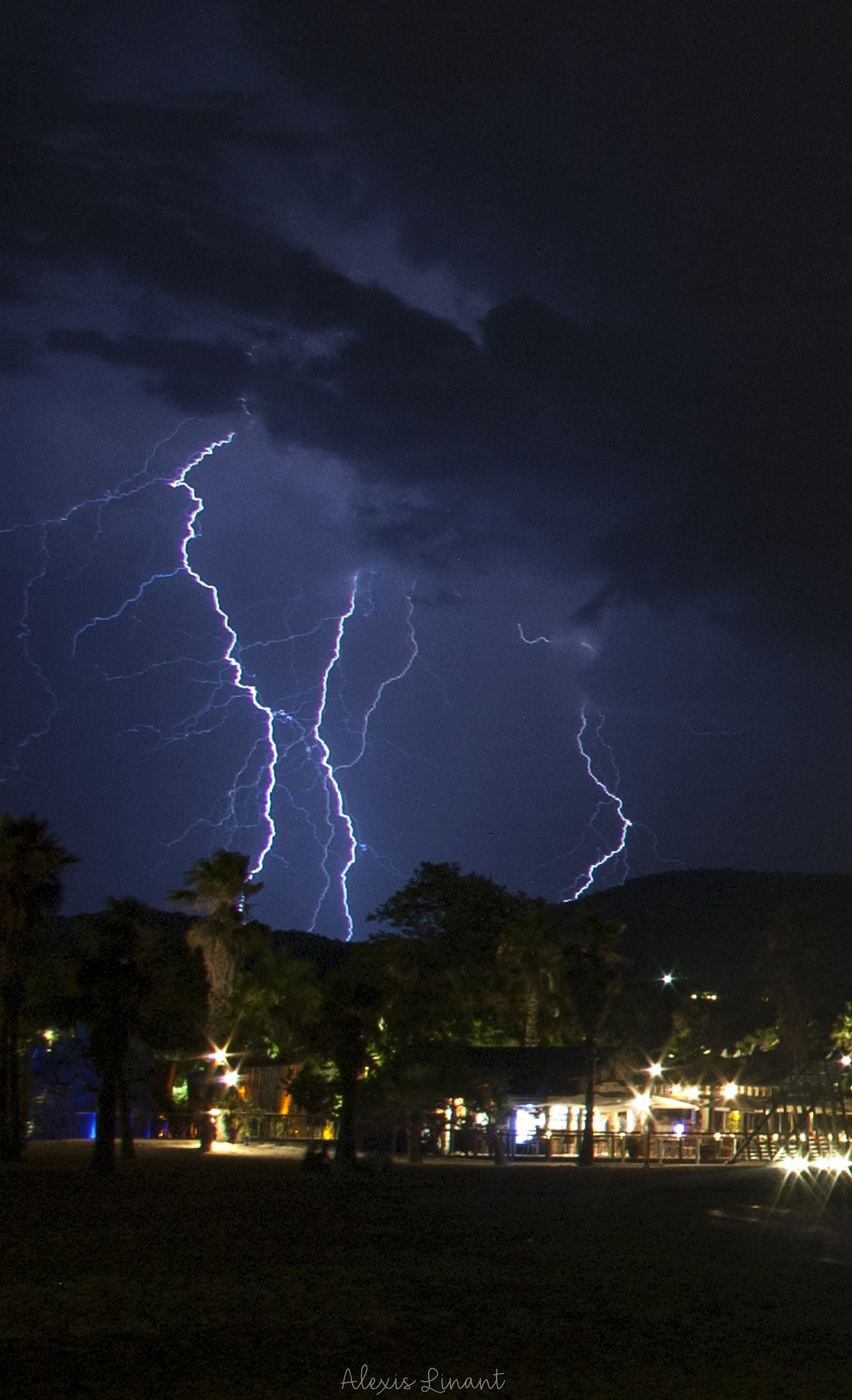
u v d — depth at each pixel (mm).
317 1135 53281
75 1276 16750
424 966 59594
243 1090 57438
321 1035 39594
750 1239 23484
